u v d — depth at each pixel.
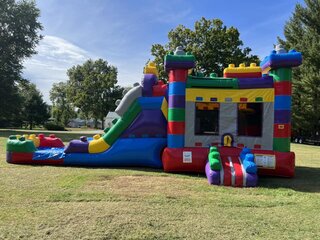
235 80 9.76
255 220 5.38
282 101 9.37
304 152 19.11
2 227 4.82
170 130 9.67
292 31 38.56
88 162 10.27
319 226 5.15
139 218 5.28
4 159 11.61
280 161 9.18
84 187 7.33
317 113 34.34
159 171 9.71
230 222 5.24
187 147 9.59
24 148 10.58
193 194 7.00
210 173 8.14
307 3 37.44
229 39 36.38
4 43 38.00
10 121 54.53
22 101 40.88
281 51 9.64
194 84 9.74
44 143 12.64
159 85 10.53
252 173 8.19
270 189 7.75
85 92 69.81
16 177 8.38
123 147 10.17
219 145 9.60
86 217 5.26
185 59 9.60
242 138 9.59
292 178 9.36
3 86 37.97
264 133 9.47
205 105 9.73
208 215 5.56
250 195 7.09
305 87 33.78
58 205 5.91
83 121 85.44
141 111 10.25
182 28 37.47
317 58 33.94
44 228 4.80
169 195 6.81
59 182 7.80
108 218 5.23
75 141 10.56
